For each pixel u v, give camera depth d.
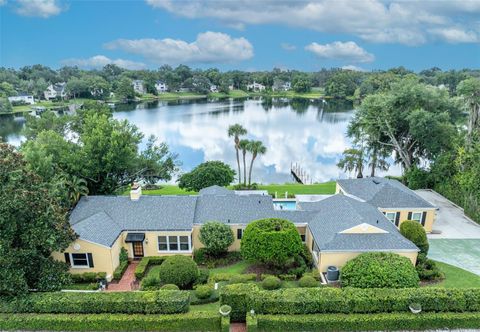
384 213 31.73
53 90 148.12
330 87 169.12
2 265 18.94
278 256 24.00
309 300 19.00
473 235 31.78
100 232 25.72
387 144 50.00
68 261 25.00
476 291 19.53
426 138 43.69
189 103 154.12
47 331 18.88
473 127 40.25
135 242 27.70
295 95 184.50
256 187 46.84
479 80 39.56
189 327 18.80
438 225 33.91
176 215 28.53
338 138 83.88
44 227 19.64
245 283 21.03
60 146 34.28
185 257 24.22
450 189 40.38
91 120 38.81
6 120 101.25
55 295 19.88
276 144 78.62
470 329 18.75
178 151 72.38
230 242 27.30
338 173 60.09
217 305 20.80
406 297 19.11
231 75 199.88
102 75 198.75
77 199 30.94
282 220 26.28
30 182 20.19
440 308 19.19
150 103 153.00
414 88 45.47
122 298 19.48
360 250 23.86
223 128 94.94
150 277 23.38
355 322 18.53
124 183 39.88
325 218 27.92
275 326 18.59
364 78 162.62
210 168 41.59
